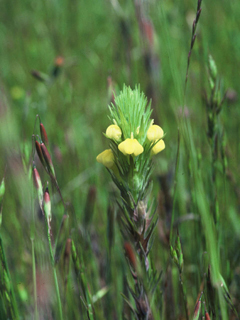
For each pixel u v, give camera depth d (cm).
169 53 27
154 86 37
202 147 32
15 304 26
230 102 42
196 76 40
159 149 24
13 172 25
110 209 28
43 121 44
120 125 23
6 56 69
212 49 52
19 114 49
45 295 26
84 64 60
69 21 72
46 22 72
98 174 38
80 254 27
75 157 39
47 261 25
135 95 23
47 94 49
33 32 74
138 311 24
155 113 37
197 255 29
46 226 24
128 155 23
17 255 31
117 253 31
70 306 27
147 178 24
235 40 51
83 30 72
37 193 24
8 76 65
